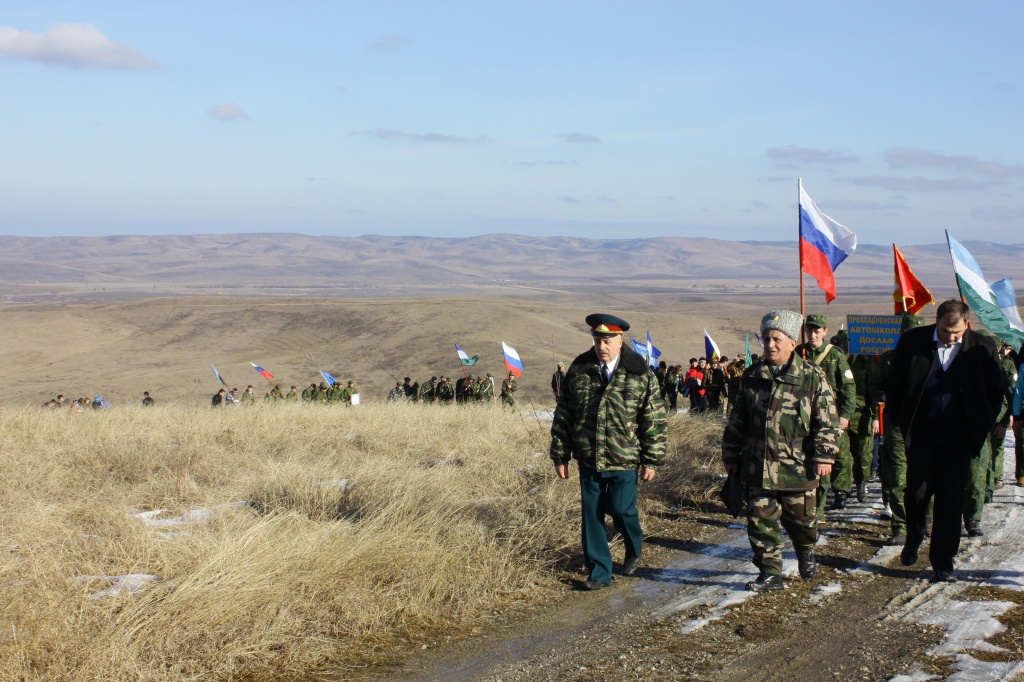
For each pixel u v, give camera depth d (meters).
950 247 9.73
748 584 6.73
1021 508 9.80
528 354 68.12
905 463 8.23
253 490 9.35
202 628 5.31
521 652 5.46
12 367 71.06
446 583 6.48
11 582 5.68
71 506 8.20
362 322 88.50
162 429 14.12
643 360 7.00
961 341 6.79
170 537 7.00
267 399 25.88
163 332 89.56
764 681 4.95
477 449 12.74
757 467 6.70
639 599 6.55
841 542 8.27
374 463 10.68
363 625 5.80
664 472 10.56
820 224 10.50
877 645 5.49
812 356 8.85
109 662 4.76
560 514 8.30
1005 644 5.47
